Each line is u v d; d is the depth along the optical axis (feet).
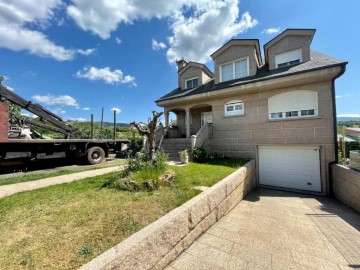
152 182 14.29
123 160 39.83
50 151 31.60
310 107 27.94
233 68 36.83
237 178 19.48
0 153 25.80
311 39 29.94
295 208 19.65
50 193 13.88
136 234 7.30
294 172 28.99
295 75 26.61
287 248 10.67
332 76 25.79
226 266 8.64
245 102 33.14
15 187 16.44
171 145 35.86
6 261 6.13
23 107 29.66
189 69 45.34
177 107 42.29
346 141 42.88
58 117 35.17
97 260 5.66
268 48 33.47
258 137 31.65
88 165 34.14
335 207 20.71
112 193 13.41
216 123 36.22
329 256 10.00
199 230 11.50
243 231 12.64
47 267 5.88
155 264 7.63
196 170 21.71
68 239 7.51
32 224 8.79
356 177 19.43
